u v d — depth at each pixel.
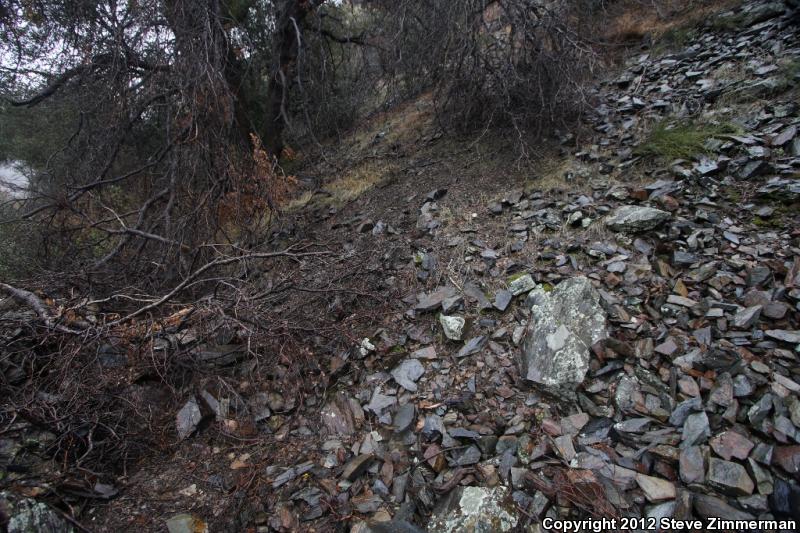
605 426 2.29
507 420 2.46
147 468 2.60
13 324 3.09
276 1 7.40
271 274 4.30
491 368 2.79
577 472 2.10
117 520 2.28
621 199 3.77
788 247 2.85
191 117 4.77
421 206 4.80
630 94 5.35
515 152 5.03
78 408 2.66
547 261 3.45
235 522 2.24
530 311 3.00
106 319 3.40
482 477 2.20
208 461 2.61
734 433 2.04
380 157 6.62
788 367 2.22
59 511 2.13
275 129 7.86
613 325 2.74
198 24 5.21
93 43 5.23
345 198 5.83
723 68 4.80
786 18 5.05
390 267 3.92
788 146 3.55
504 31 5.38
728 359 2.31
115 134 5.43
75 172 5.55
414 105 7.77
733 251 2.97
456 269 3.64
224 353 3.26
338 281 3.82
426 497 2.18
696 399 2.22
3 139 8.05
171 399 3.00
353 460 2.43
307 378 3.03
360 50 7.98
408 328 3.24
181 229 4.69
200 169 4.99
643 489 1.97
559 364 2.52
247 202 5.27
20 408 2.54
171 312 3.76
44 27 5.86
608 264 3.21
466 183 4.95
